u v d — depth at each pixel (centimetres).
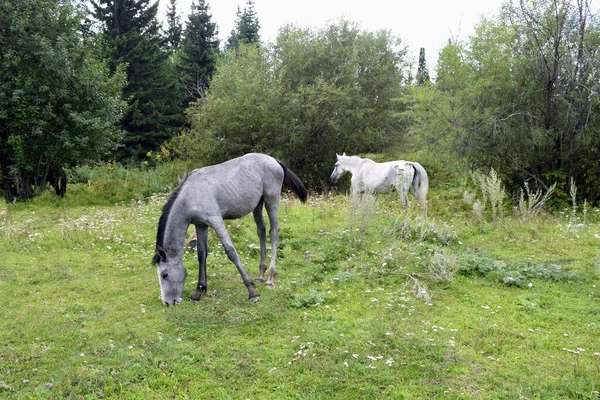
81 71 1334
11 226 900
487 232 825
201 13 3488
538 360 400
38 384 375
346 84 1786
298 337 451
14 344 448
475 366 394
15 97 1198
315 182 1767
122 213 1066
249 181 590
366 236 798
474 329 462
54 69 1241
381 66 1906
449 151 1218
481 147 1158
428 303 525
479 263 633
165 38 3222
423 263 627
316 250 753
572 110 1058
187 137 1884
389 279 611
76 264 708
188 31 3491
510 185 1204
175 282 545
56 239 827
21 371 396
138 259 736
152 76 2920
